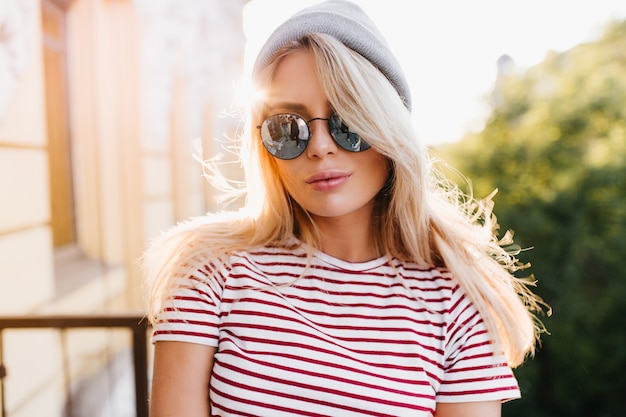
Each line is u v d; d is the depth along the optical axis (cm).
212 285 112
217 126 792
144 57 449
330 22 111
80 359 318
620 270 660
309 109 112
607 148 709
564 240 689
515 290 138
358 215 122
